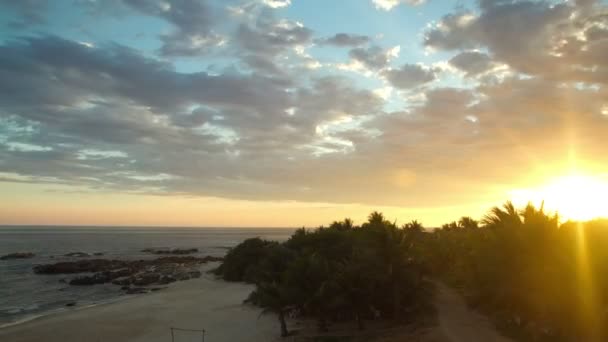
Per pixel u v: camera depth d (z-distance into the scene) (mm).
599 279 18281
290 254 36500
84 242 191625
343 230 51125
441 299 34438
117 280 70312
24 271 84250
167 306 46312
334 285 29266
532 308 21203
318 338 28344
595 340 18312
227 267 68375
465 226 62000
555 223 20219
